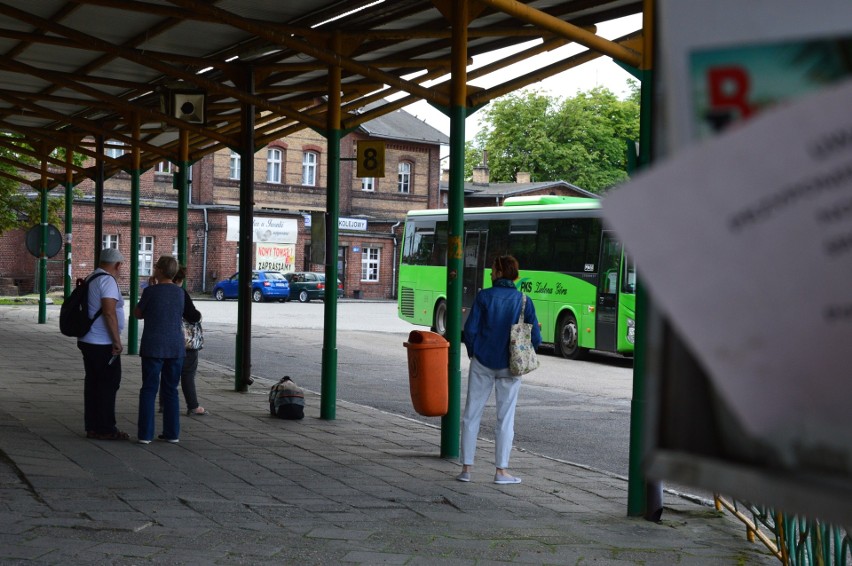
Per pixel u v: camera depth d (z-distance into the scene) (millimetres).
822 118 880
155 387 9984
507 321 8797
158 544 5988
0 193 34125
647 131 7586
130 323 19984
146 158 20719
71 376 15789
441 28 12336
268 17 12109
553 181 80562
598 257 23625
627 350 22578
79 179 26609
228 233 56906
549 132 81375
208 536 6277
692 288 934
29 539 5871
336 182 12594
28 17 10906
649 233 938
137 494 7430
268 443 10477
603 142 81750
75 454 8953
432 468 9523
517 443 11680
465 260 27969
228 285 53375
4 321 28969
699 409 1002
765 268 911
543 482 9047
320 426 11953
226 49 14156
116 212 54062
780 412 921
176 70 11609
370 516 7219
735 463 969
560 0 10562
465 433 8938
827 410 908
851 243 887
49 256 27062
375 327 31734
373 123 63250
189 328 12141
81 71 16266
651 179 937
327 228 12492
